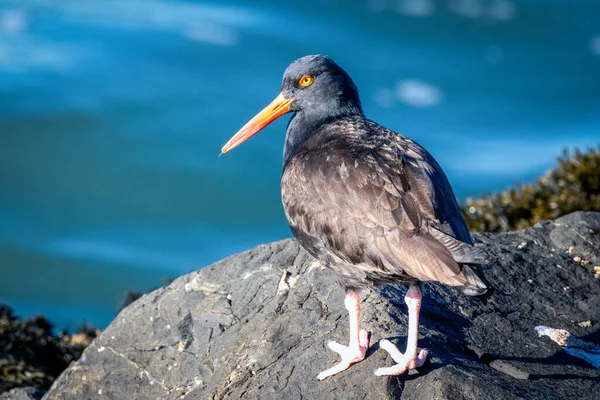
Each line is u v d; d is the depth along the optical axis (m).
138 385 7.30
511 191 11.13
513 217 10.88
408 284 6.12
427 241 5.56
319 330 6.61
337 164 6.15
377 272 5.87
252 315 7.18
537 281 7.42
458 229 5.81
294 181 6.34
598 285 7.47
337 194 6.00
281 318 6.89
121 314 7.78
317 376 6.11
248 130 7.43
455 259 5.41
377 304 6.68
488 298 7.08
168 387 7.16
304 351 6.40
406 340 6.21
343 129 6.62
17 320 10.65
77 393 7.48
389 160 6.04
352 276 6.10
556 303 7.16
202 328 7.33
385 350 6.11
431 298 6.94
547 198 11.00
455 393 5.50
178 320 7.50
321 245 6.16
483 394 5.50
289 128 7.37
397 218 5.71
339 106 7.20
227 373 6.71
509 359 6.27
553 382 5.95
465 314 6.84
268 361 6.57
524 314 6.96
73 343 10.71
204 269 7.84
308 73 7.16
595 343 6.66
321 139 6.62
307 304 6.95
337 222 5.95
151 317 7.63
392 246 5.67
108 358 7.56
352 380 5.98
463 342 6.44
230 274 7.72
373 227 5.77
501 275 7.41
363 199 5.87
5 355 9.87
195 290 7.66
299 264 7.52
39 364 10.14
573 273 7.59
